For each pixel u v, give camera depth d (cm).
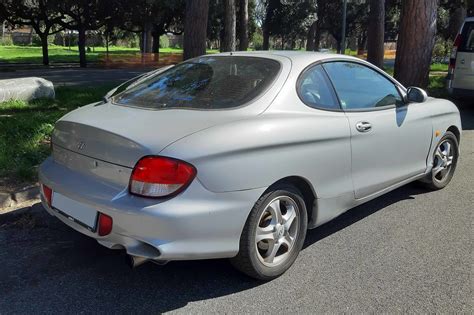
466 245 413
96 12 2928
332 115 379
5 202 461
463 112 1105
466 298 329
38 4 2914
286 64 374
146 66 3319
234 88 356
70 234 416
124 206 288
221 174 299
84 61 3027
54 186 335
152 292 329
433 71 2408
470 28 1030
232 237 310
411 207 503
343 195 391
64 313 303
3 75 2083
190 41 1004
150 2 2992
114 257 378
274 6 4272
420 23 1000
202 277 350
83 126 326
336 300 324
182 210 286
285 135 332
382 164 432
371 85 437
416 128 471
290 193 346
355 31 4775
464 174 623
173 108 342
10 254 378
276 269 346
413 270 367
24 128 695
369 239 422
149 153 288
